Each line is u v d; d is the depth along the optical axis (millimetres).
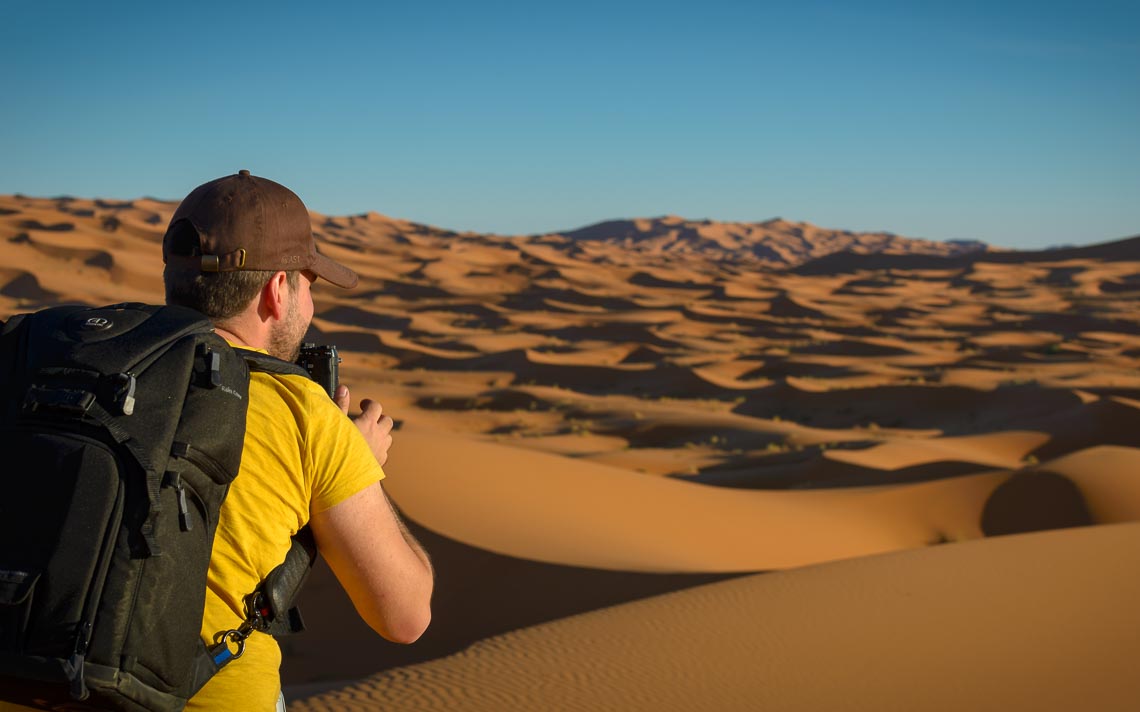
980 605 14273
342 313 167000
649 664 11883
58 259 168500
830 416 83250
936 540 36156
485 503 27969
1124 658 11586
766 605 14578
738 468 54781
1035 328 159500
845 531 34406
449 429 72562
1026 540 18969
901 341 143000
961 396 80938
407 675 11367
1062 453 60469
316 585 21984
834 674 11445
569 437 67750
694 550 28516
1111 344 134875
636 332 147875
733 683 11195
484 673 11445
